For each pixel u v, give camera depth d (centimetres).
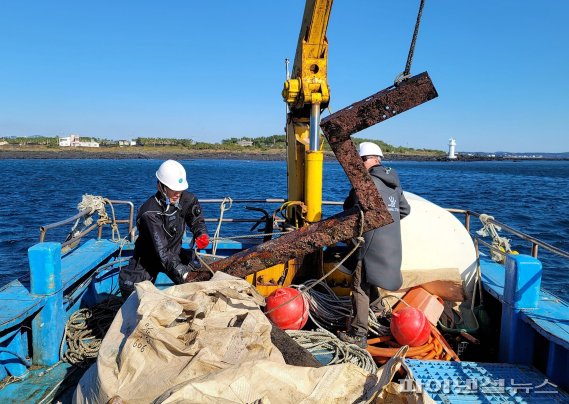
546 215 2403
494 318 511
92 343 433
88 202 629
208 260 560
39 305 400
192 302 302
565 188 4416
